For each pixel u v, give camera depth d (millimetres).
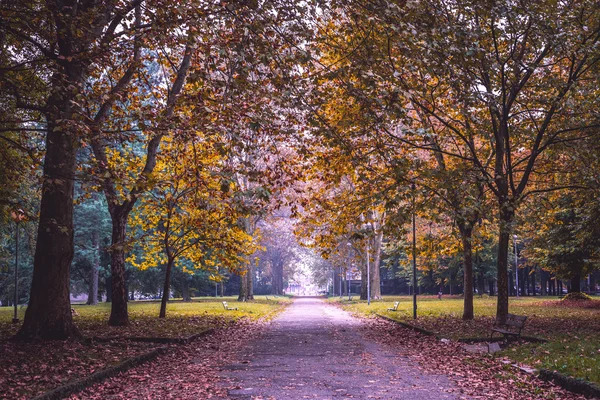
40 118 14555
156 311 31719
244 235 25344
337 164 18484
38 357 11430
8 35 14781
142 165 22594
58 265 14445
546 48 17828
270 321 28359
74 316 26156
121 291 21109
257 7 11969
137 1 13148
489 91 18750
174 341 15477
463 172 17312
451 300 49844
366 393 8836
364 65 12953
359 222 20781
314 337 18875
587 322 20516
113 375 10305
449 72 15211
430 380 10047
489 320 22797
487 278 61750
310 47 13195
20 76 14734
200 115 11922
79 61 12461
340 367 11727
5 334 16625
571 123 17766
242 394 8797
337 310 42156
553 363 10602
